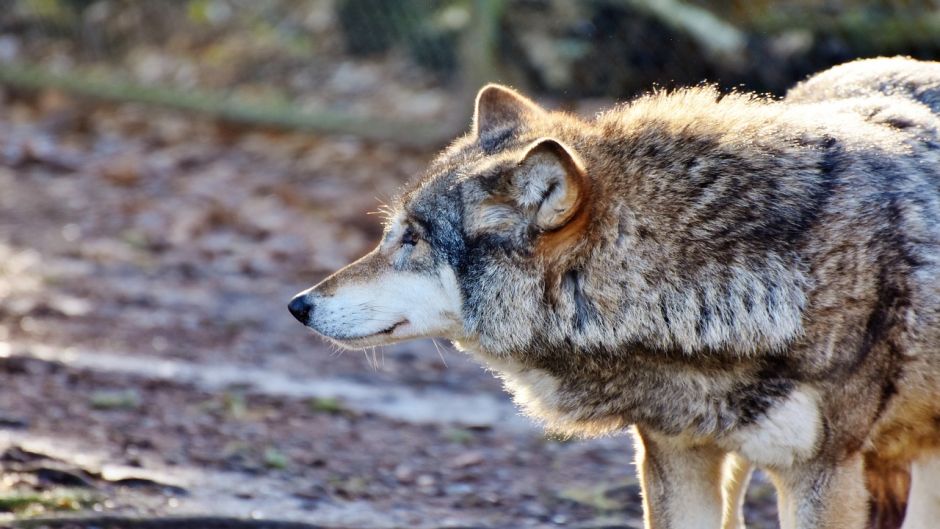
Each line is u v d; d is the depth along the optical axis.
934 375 7.07
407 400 12.48
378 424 11.53
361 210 18.48
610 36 20.06
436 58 23.12
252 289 15.83
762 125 7.39
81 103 24.00
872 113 7.81
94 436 10.07
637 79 19.94
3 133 22.50
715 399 7.14
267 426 11.02
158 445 10.09
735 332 6.95
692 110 7.62
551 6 20.88
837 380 6.94
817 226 6.97
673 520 7.65
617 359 7.29
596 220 7.23
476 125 8.53
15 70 24.36
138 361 12.52
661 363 7.20
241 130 22.72
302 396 12.01
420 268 7.79
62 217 18.36
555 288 7.33
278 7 25.75
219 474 9.60
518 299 7.44
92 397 11.04
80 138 22.42
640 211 7.21
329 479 9.88
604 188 7.28
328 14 25.02
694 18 19.36
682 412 7.25
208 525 8.27
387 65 23.72
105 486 8.84
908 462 7.75
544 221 7.25
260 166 20.88
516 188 7.32
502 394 12.94
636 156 7.38
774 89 18.50
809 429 7.00
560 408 7.71
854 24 18.08
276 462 10.00
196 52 25.06
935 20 17.66
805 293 6.88
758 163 7.18
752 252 7.00
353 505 9.35
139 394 11.37
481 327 7.61
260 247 17.30
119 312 14.34
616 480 10.40
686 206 7.17
